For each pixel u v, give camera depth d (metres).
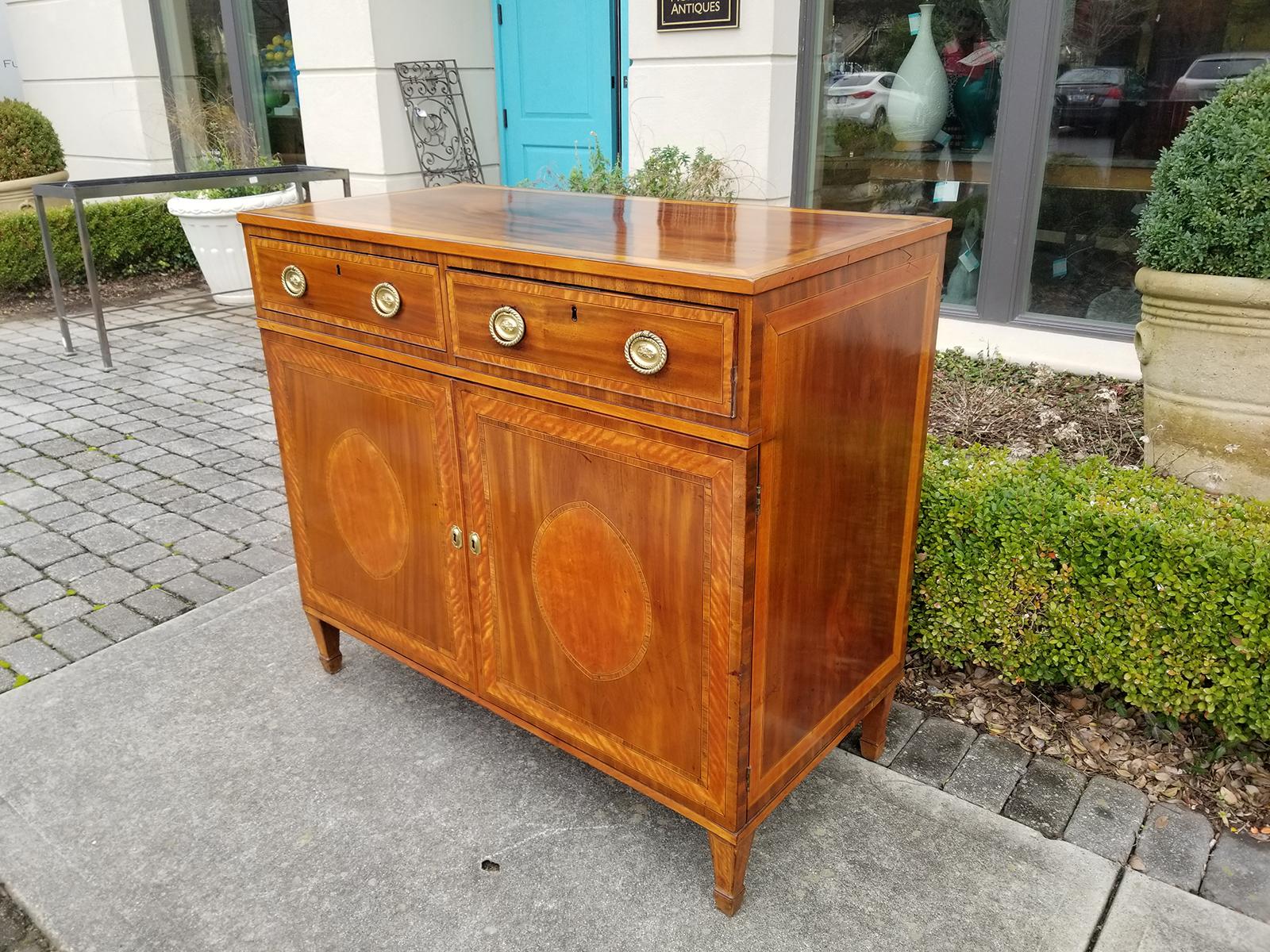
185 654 2.82
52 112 8.52
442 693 2.65
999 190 4.24
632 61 4.98
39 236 6.77
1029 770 2.29
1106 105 3.98
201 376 5.38
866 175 4.73
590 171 5.95
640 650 1.86
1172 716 2.26
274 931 1.89
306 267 2.23
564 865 2.05
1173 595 2.12
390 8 6.22
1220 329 2.76
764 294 1.48
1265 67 2.71
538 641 2.07
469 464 2.04
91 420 4.71
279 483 3.96
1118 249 4.11
